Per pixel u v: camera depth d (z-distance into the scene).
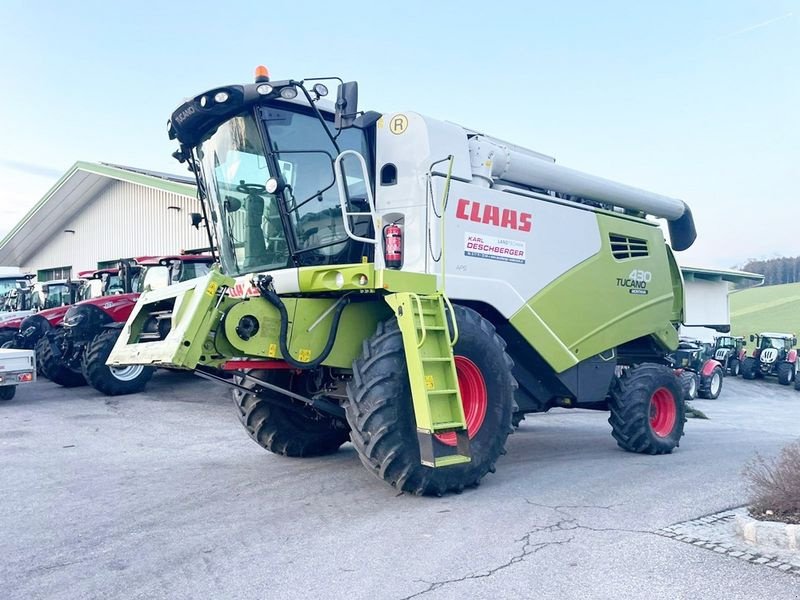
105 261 24.72
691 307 28.44
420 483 5.21
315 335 5.50
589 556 4.09
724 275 29.47
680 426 8.23
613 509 5.13
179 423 9.59
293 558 4.07
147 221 22.80
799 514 4.65
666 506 5.22
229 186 6.16
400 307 5.11
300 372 6.27
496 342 5.79
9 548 4.36
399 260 5.46
